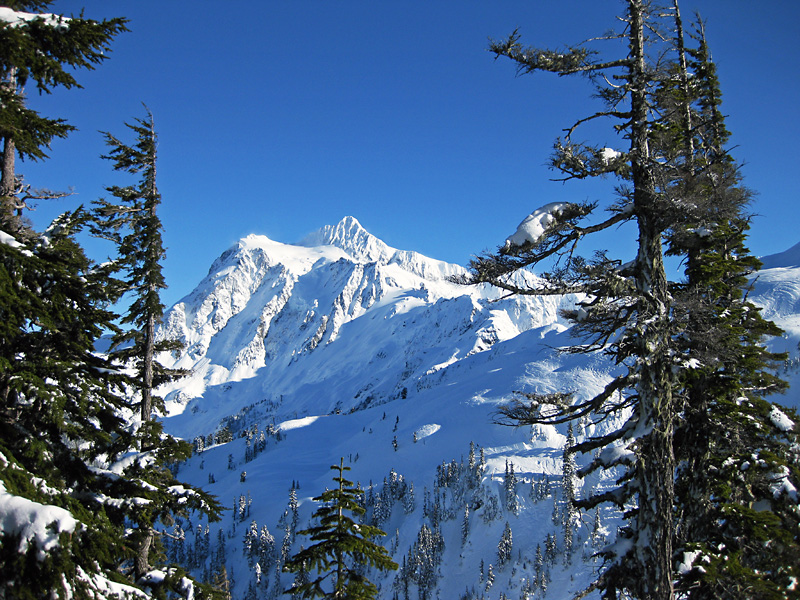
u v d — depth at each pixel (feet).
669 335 33.94
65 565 23.62
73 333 35.58
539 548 535.60
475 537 652.89
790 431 48.39
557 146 32.65
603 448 36.70
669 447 33.06
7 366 29.12
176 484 51.57
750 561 43.70
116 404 39.47
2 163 36.68
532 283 31.73
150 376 59.31
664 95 33.63
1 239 30.19
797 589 41.91
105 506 37.86
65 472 34.17
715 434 46.29
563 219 33.12
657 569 31.76
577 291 31.65
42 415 33.50
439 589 584.81
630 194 33.24
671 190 32.55
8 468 26.73
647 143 34.96
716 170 41.75
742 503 47.60
